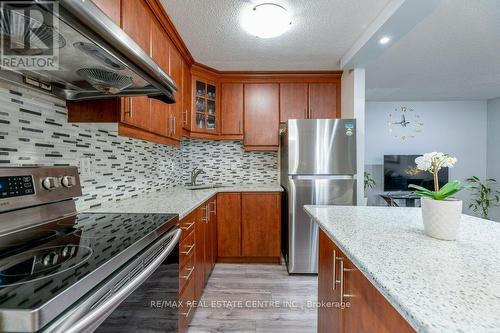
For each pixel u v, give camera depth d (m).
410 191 4.73
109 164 1.89
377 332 0.80
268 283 2.54
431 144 5.04
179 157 3.45
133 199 2.12
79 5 0.69
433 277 0.70
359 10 1.98
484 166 4.99
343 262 1.09
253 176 3.60
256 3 1.89
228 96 3.29
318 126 2.74
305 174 2.75
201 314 2.01
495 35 2.45
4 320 0.52
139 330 0.95
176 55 2.46
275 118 3.29
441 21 2.20
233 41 2.47
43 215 1.20
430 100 5.01
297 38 2.41
